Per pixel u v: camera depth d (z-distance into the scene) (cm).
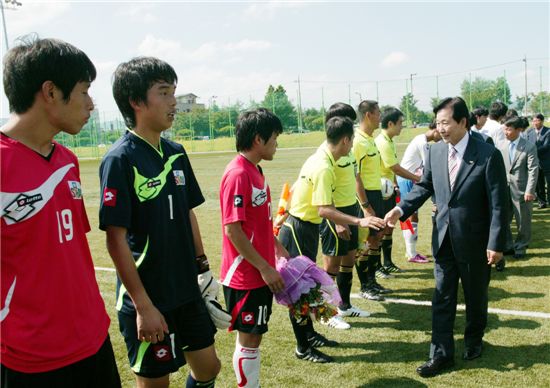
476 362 365
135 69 227
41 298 177
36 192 175
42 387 180
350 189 450
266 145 295
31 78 175
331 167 394
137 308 216
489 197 345
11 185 169
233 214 283
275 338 426
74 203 193
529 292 511
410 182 649
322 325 449
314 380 348
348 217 383
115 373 212
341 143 394
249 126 291
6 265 171
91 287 199
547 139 958
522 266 609
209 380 260
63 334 183
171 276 236
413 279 585
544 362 360
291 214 409
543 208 1014
